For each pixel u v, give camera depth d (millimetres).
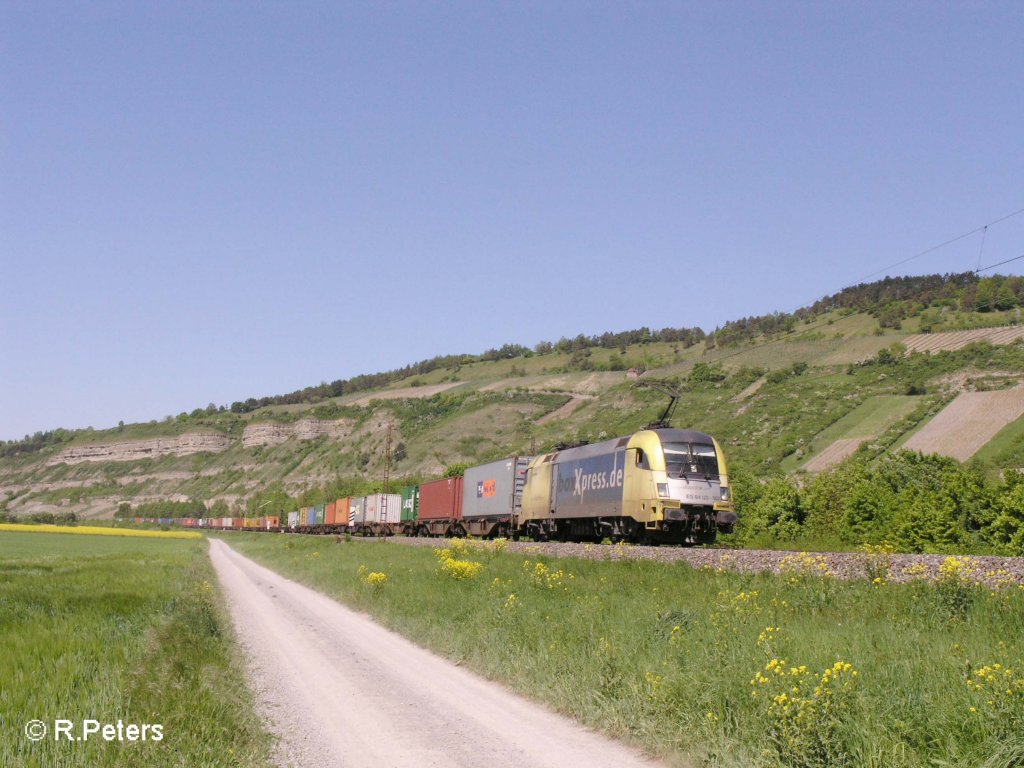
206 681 10766
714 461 28078
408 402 190125
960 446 75500
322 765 8219
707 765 7715
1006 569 14656
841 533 55062
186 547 70500
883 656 9289
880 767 6695
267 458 197375
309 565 40156
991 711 6977
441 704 10977
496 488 46344
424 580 24172
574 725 9773
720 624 12008
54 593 22938
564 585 19641
